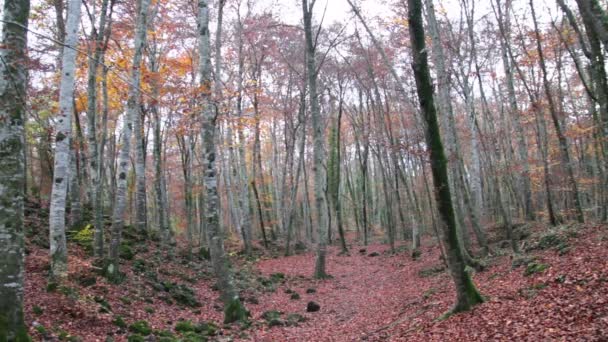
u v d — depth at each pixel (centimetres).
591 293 710
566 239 1221
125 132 1234
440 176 851
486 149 2506
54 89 1517
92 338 763
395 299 1349
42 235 1332
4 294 554
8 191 567
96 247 1215
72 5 980
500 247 1680
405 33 1895
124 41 1809
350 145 4484
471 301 870
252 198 3638
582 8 660
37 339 668
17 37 587
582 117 2225
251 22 2262
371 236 4250
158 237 1875
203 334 940
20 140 584
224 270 1105
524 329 659
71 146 1498
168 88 1620
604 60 1005
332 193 3312
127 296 1073
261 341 941
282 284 1752
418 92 822
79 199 1507
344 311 1306
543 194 2816
